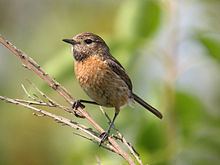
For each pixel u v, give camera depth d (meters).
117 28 12.34
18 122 17.20
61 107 9.96
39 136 17.17
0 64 18.02
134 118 12.42
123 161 11.60
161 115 12.13
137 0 12.30
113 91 12.88
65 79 11.82
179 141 12.32
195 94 12.70
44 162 17.03
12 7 18.84
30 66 10.26
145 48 12.16
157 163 12.07
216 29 13.48
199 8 13.35
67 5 18.67
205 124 12.78
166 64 12.21
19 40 18.52
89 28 18.09
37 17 19.09
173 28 12.29
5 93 17.67
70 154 12.27
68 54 11.96
